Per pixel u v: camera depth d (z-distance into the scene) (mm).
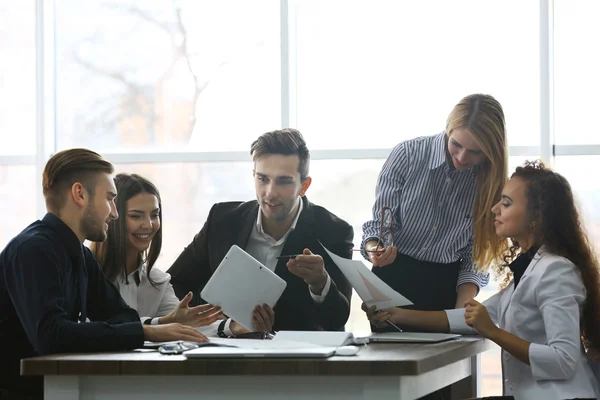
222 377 2111
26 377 2488
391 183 3283
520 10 4219
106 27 4645
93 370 2111
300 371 2039
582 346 2568
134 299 3199
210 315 2748
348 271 2752
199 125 4539
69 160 2580
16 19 4676
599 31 4121
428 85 4320
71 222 2578
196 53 4559
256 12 4508
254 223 3418
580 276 2553
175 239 4516
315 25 4449
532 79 4191
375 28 4387
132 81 4613
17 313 2441
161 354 2242
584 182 4109
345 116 4402
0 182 4660
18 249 2420
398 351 2307
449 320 2934
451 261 3230
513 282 2748
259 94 4492
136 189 3168
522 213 2646
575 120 4137
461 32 4289
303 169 3373
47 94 4629
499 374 4055
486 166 3133
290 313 3260
